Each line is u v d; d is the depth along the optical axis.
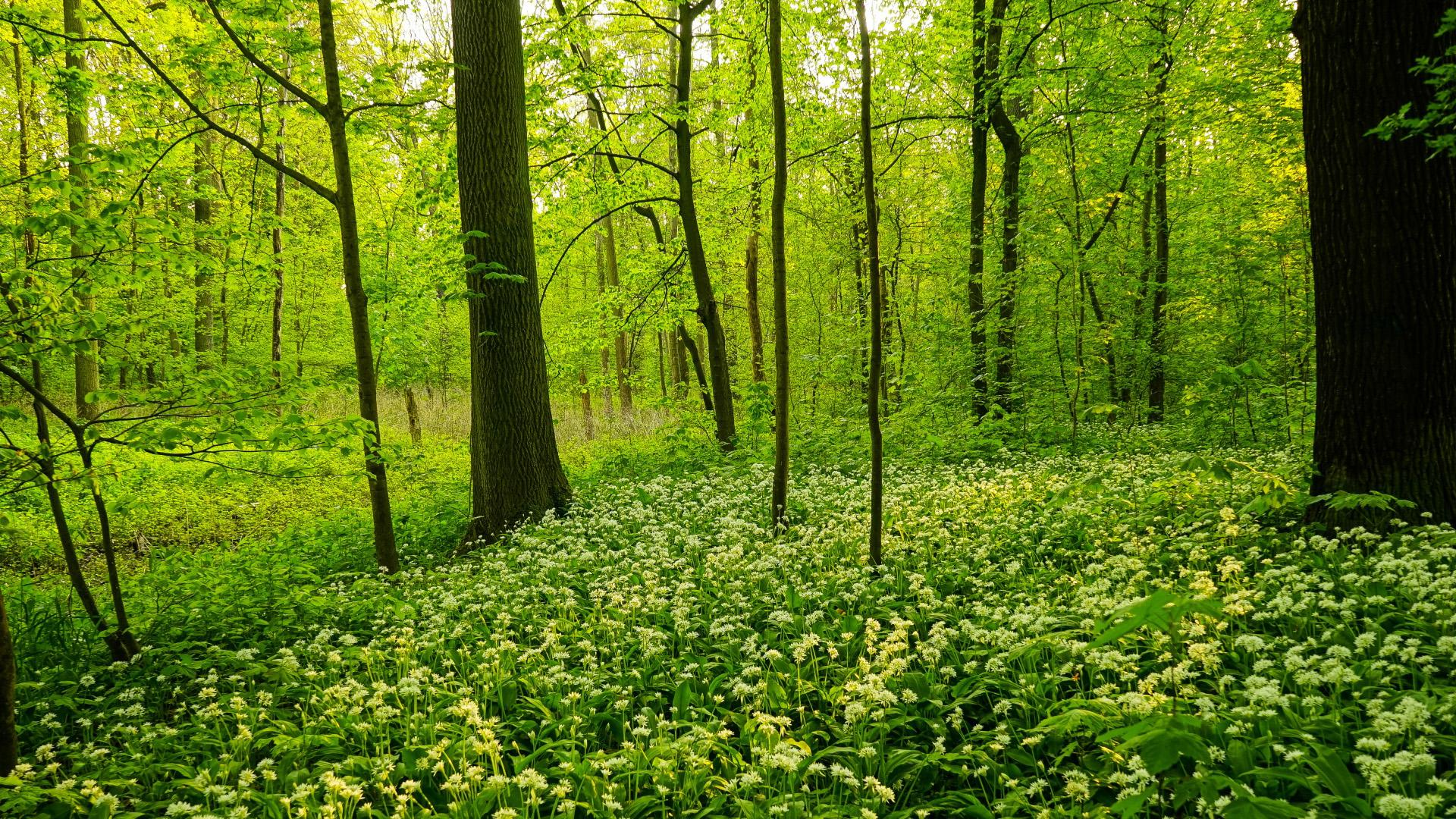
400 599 6.65
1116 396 15.72
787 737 3.77
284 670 4.82
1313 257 5.85
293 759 3.90
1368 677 3.54
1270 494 5.01
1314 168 5.76
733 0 12.70
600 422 23.06
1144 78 13.45
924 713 4.07
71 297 5.34
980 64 12.48
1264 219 14.28
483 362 9.27
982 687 4.03
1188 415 11.84
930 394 13.59
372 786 3.78
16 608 7.20
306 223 21.67
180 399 5.14
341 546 9.98
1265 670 3.79
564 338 15.71
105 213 5.04
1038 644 4.05
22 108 13.41
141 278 5.72
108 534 5.43
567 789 3.32
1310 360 11.92
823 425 14.41
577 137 13.23
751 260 19.62
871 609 5.46
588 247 23.89
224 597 6.48
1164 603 2.24
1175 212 16.72
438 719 4.36
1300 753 2.84
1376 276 5.41
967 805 3.29
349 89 8.12
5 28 7.66
